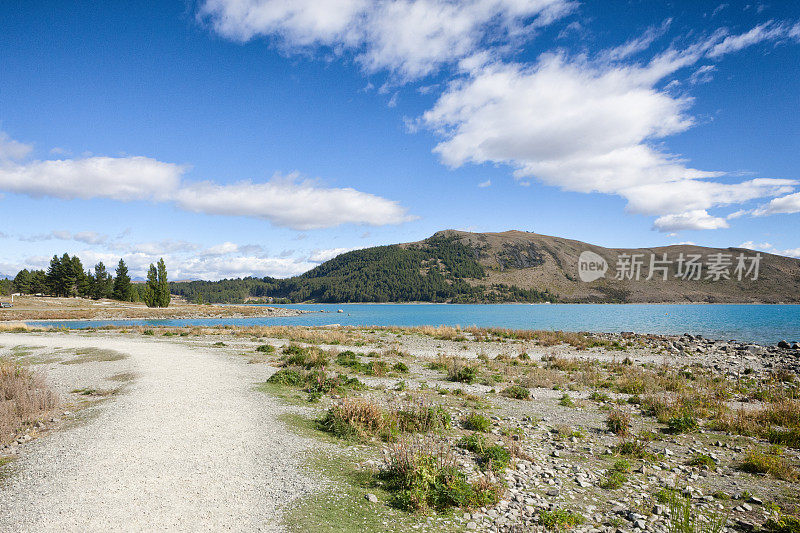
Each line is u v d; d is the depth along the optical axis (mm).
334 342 35344
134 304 134625
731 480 9086
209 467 8414
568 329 66812
